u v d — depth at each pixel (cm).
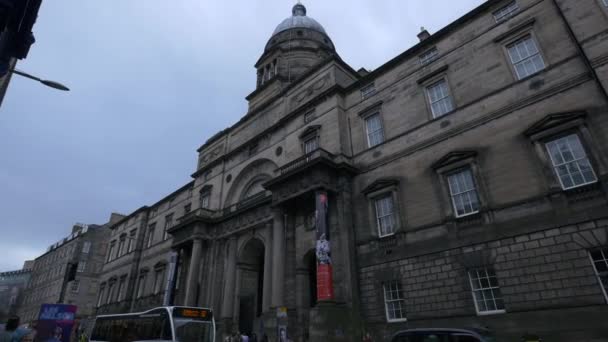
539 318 1666
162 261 4822
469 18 2530
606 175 1645
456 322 1933
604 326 1495
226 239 3912
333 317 2238
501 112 2136
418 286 2159
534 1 2217
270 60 5072
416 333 1250
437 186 2280
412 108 2658
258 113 4200
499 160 2044
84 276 7531
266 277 3183
